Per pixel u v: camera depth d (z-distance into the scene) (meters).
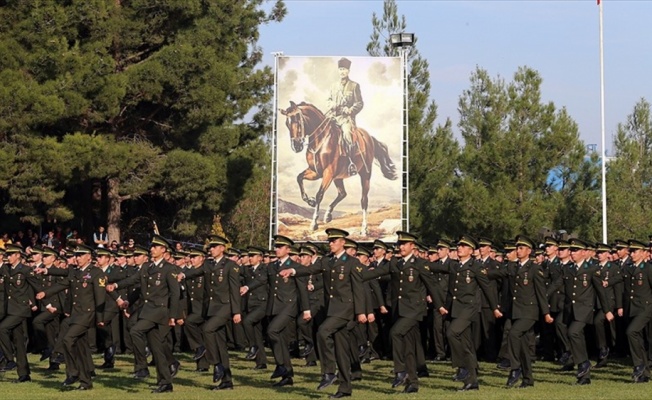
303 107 35.12
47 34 35.50
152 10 38.69
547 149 38.12
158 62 37.28
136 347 17.31
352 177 35.09
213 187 40.59
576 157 38.38
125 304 18.02
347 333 15.93
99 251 19.53
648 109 42.25
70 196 41.09
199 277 20.20
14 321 18.22
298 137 35.06
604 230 33.69
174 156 38.75
